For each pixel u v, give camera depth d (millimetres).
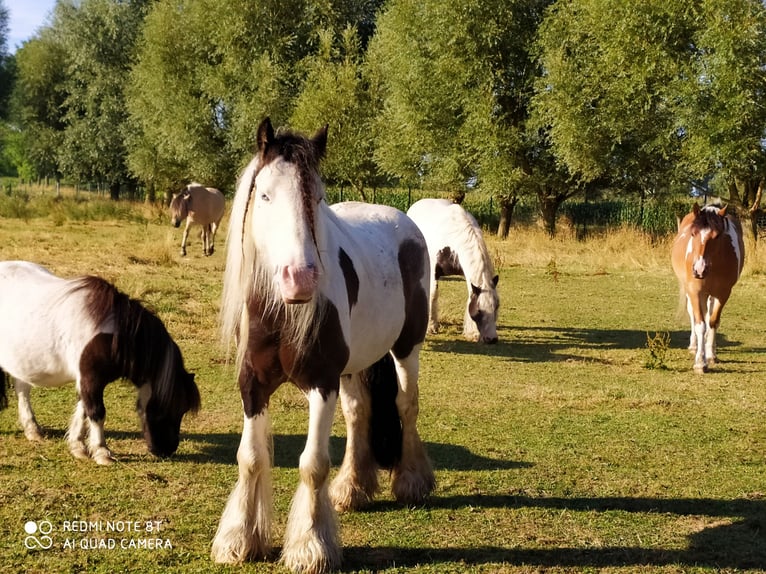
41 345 5070
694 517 4488
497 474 5145
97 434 5070
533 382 7910
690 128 19859
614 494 4832
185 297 11797
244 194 3572
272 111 28594
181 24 31391
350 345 3955
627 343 10250
